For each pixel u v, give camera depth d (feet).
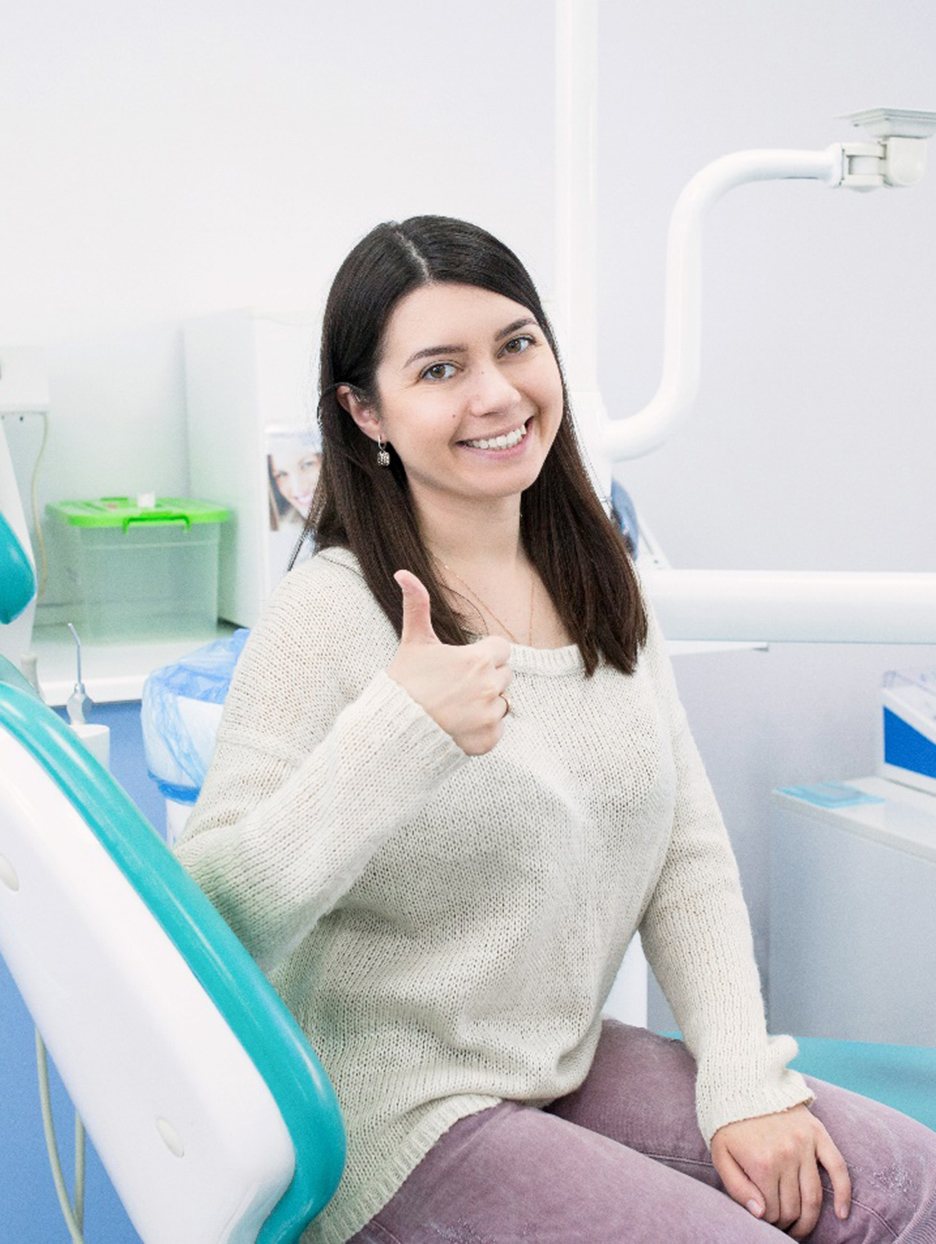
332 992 3.30
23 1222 4.93
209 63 8.45
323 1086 2.23
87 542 7.77
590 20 5.03
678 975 3.71
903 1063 4.55
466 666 2.76
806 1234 3.22
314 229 8.89
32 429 8.39
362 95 8.84
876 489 10.71
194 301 8.69
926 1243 3.18
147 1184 2.43
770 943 8.68
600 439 5.20
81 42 8.14
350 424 3.50
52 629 8.28
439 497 3.47
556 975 3.44
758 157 5.00
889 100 10.24
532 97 9.29
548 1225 2.89
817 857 8.14
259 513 7.61
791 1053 3.48
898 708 8.50
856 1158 3.27
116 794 2.33
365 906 3.26
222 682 4.40
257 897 2.82
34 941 2.45
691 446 10.06
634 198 9.59
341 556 3.44
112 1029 2.31
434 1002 3.19
